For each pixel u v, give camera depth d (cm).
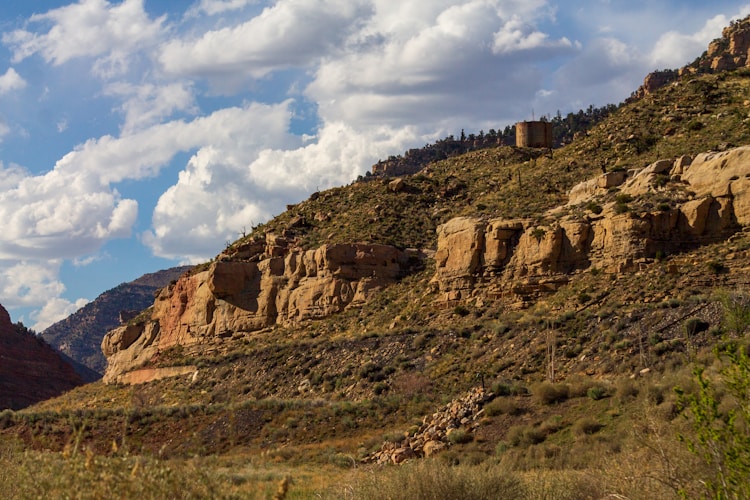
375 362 6675
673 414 1628
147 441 5128
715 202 5838
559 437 3362
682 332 4588
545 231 6650
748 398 1029
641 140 9194
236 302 9231
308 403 5647
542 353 5375
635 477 1318
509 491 1714
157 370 9075
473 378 5497
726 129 8206
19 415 4909
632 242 6012
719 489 1014
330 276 8594
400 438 4138
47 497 1005
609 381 4166
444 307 7194
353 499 1730
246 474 1792
